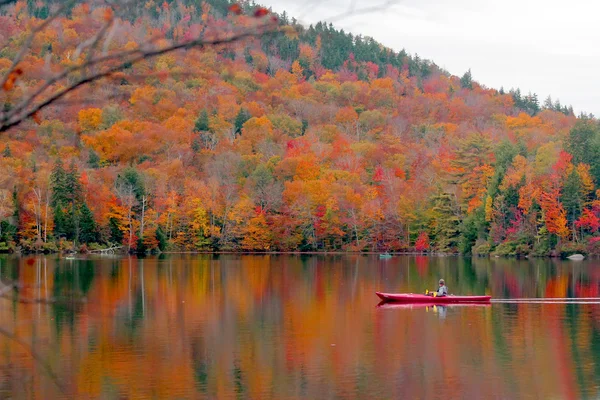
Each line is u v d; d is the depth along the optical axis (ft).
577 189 300.20
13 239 257.55
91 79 13.94
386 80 645.92
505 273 221.46
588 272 224.33
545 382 81.41
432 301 146.30
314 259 298.97
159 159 356.79
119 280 187.93
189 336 107.04
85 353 93.86
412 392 77.51
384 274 217.56
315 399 74.74
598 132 337.93
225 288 172.35
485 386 80.12
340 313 131.44
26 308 129.39
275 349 98.58
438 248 345.72
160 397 74.84
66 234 284.61
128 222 319.68
